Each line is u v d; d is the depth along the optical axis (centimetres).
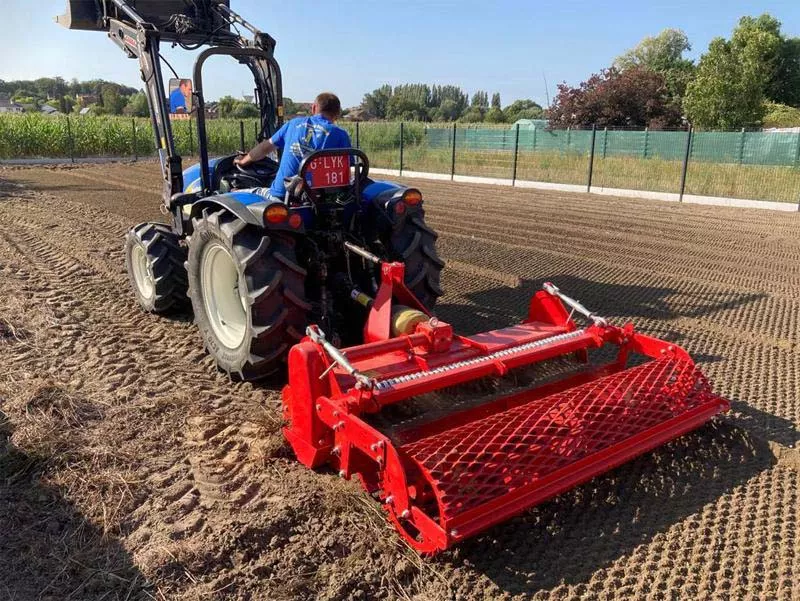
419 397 336
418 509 246
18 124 2244
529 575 253
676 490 308
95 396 392
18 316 525
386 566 256
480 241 903
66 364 439
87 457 326
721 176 1494
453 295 624
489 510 247
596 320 358
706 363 468
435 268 448
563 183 1764
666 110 2742
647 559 263
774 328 548
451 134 2202
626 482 313
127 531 275
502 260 782
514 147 1898
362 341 427
